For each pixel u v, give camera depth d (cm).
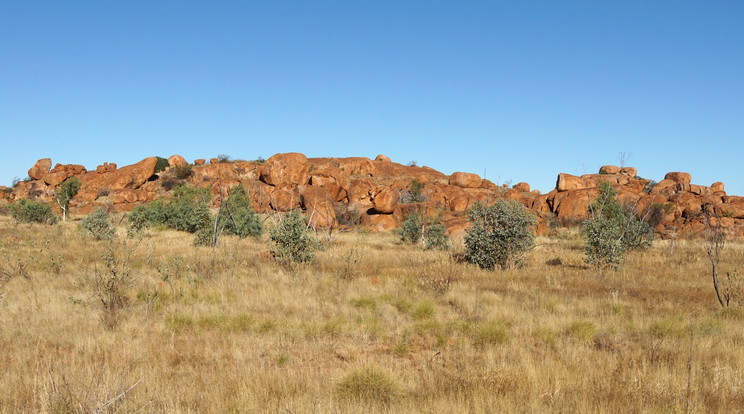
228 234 2766
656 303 1109
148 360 643
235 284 1221
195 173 6600
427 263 1798
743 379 588
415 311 953
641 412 480
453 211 4881
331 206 4253
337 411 462
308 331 819
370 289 1197
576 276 1545
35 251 1825
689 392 528
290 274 1398
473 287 1269
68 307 930
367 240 3083
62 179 6719
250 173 6372
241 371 600
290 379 575
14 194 6556
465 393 537
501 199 1838
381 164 7325
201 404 502
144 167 6369
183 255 1791
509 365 636
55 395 472
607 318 936
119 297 955
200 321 847
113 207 5109
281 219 1673
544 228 3750
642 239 2591
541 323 875
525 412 481
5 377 554
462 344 772
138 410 455
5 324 800
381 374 560
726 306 1059
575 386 559
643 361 636
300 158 5675
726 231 3766
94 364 598
